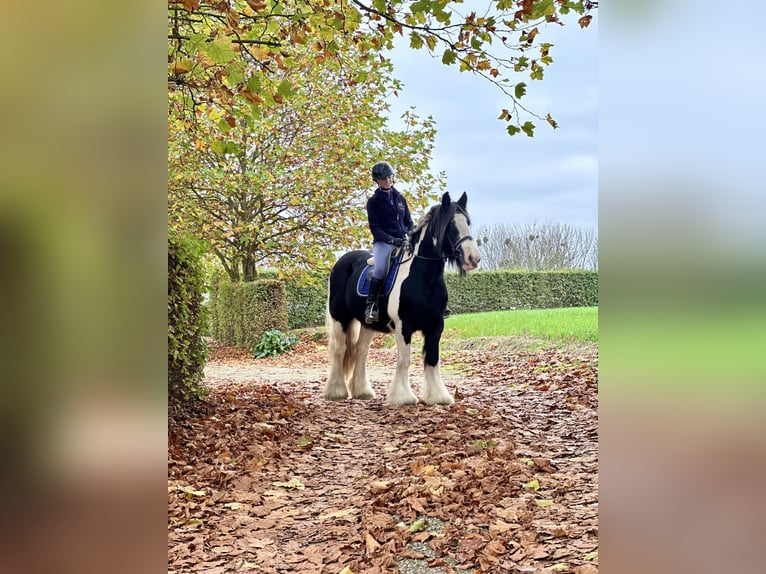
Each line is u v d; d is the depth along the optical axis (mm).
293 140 13664
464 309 17391
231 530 3459
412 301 6613
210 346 16047
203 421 5820
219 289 16172
